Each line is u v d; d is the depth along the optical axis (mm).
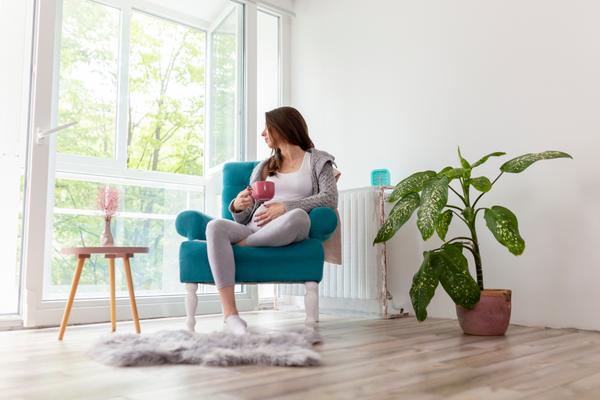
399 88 2791
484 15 2404
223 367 1201
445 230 1918
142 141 2768
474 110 2412
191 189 2947
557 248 2059
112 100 2662
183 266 1816
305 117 3406
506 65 2297
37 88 2289
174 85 2938
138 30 2812
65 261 2396
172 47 2949
